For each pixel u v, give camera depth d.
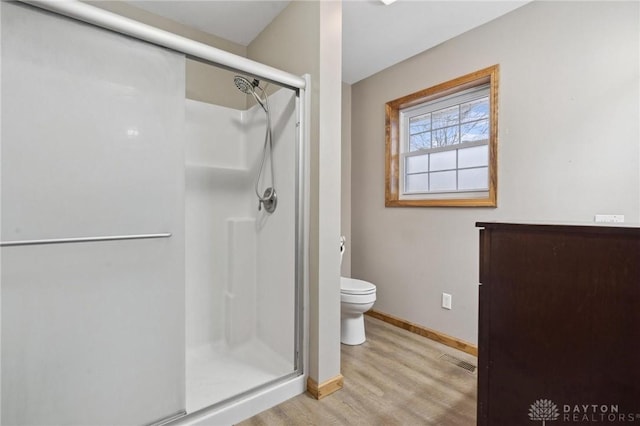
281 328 1.91
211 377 1.77
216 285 2.20
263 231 2.12
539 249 0.64
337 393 1.70
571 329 0.60
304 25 1.78
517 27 1.95
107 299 1.22
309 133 1.73
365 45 2.39
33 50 1.06
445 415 1.52
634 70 1.55
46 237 1.09
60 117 1.11
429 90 2.44
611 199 1.62
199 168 2.16
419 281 2.55
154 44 1.30
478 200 2.18
